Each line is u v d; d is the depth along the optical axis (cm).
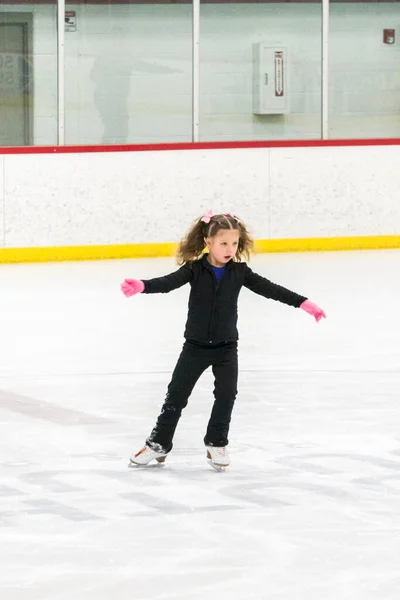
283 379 1121
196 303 808
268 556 645
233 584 603
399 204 2219
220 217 800
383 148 2203
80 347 1288
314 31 2208
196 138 2175
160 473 812
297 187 2167
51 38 2086
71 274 1888
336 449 876
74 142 2119
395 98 2245
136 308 1555
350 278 1825
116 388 1086
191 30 2153
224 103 2186
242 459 848
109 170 2073
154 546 661
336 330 1388
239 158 2136
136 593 591
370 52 2238
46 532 686
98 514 720
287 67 2203
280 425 947
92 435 917
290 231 2170
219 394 818
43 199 2044
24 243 2041
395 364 1195
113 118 2133
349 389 1080
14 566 629
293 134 2222
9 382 1116
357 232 2203
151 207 2097
